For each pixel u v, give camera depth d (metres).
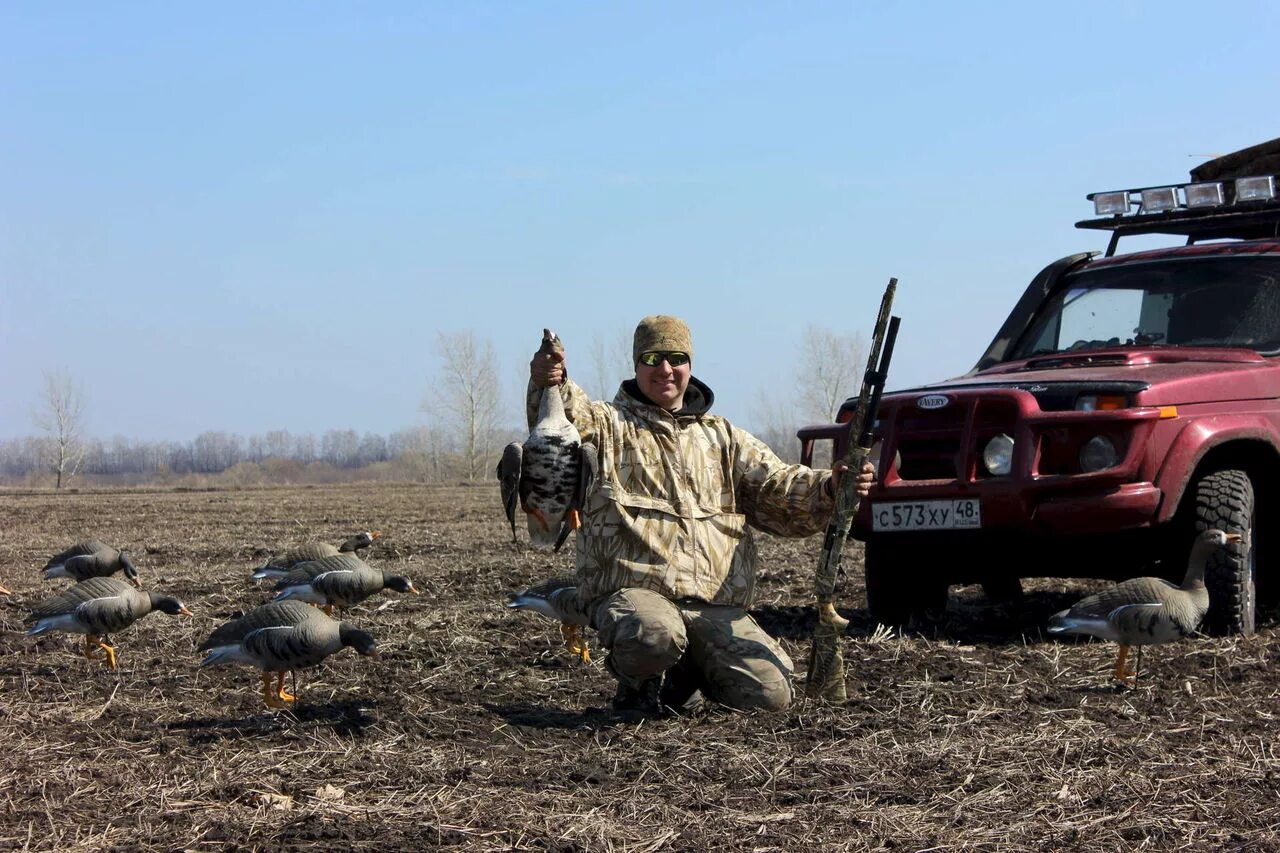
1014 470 7.08
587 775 5.21
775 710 5.87
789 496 5.94
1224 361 7.66
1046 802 4.91
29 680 6.82
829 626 6.00
